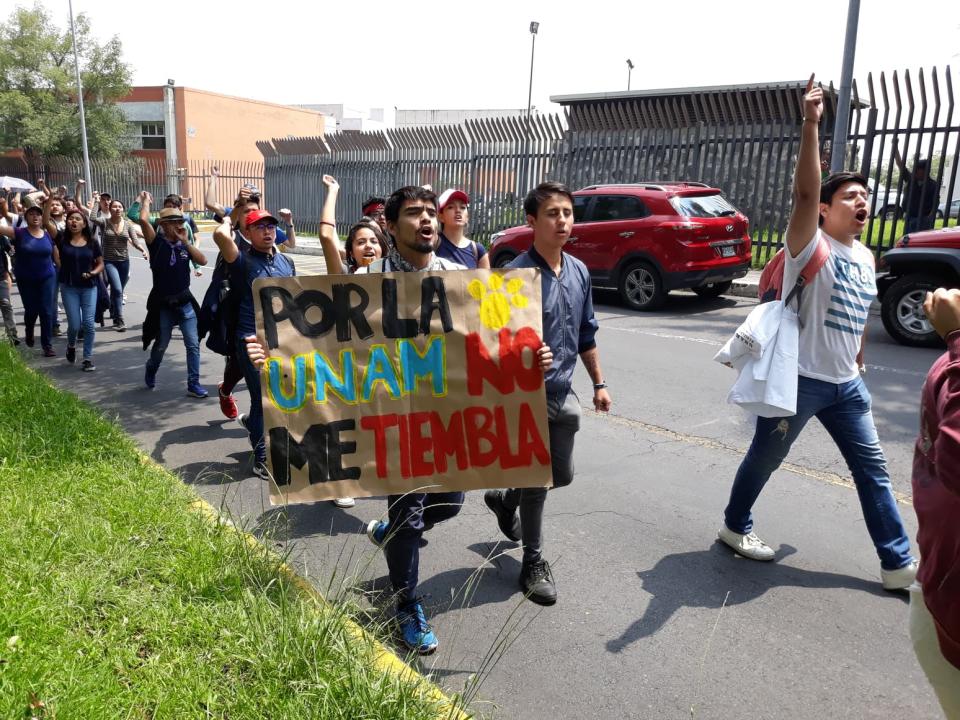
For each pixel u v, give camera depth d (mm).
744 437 6109
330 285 3275
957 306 1964
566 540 4391
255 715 2477
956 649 1924
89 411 5762
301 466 3289
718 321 11016
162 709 2473
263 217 5137
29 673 2494
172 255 7203
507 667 3213
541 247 3543
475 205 19656
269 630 2916
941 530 1945
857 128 13562
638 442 6016
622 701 3010
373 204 6680
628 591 3824
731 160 15086
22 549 3365
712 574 3990
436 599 3744
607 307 12297
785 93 14469
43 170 37500
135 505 4004
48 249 8953
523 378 3391
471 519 4707
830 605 3689
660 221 11562
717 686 3100
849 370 3734
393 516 3295
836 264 3629
